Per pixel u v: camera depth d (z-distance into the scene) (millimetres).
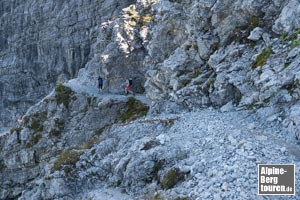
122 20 45375
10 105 71750
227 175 15336
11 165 41781
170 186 17516
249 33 27281
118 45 43375
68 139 39406
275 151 16500
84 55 59750
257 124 20000
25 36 70500
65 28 62594
